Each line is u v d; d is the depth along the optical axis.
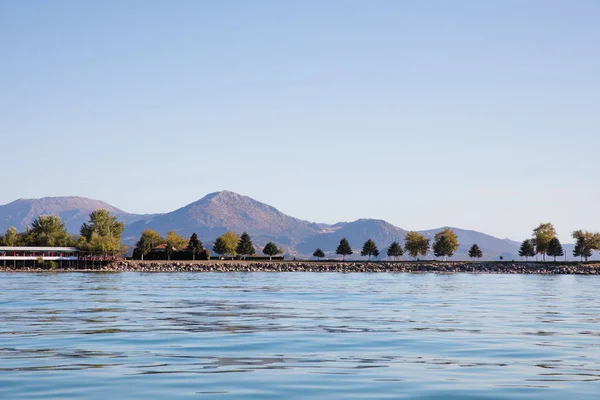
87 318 55.91
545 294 101.56
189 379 28.84
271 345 39.38
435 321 54.56
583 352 37.12
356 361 33.69
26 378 28.84
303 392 26.47
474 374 30.38
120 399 25.03
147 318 56.16
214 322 52.88
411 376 29.81
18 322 52.28
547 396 26.00
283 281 148.62
